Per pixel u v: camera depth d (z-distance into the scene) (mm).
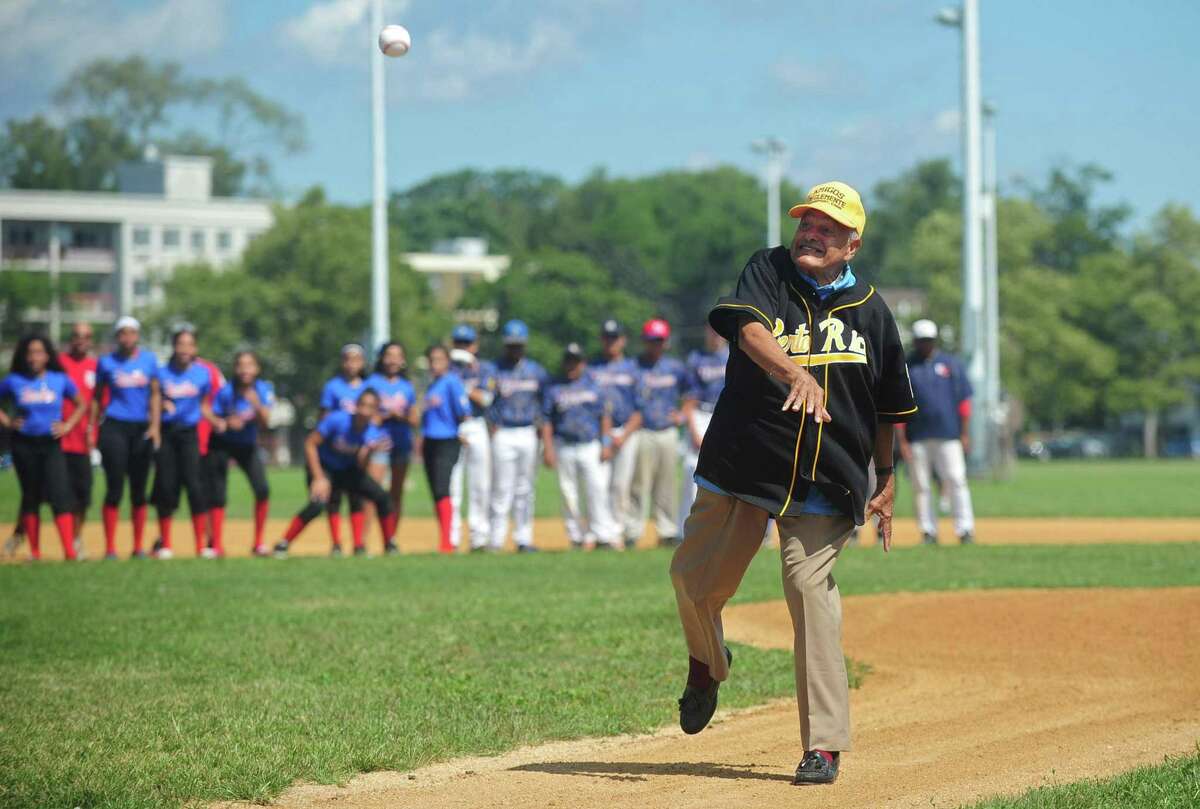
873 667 19594
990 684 18234
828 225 12695
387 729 14648
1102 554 32875
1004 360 191375
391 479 36188
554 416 37250
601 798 12227
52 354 33438
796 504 12805
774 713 16484
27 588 26953
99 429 34375
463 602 24750
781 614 23766
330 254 173625
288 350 176375
